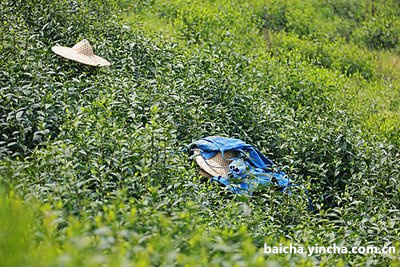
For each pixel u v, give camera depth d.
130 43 13.38
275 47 19.83
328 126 12.16
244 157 10.18
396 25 24.97
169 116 10.26
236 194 8.68
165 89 11.18
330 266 6.77
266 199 9.01
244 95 12.32
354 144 11.41
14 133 8.73
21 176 7.29
